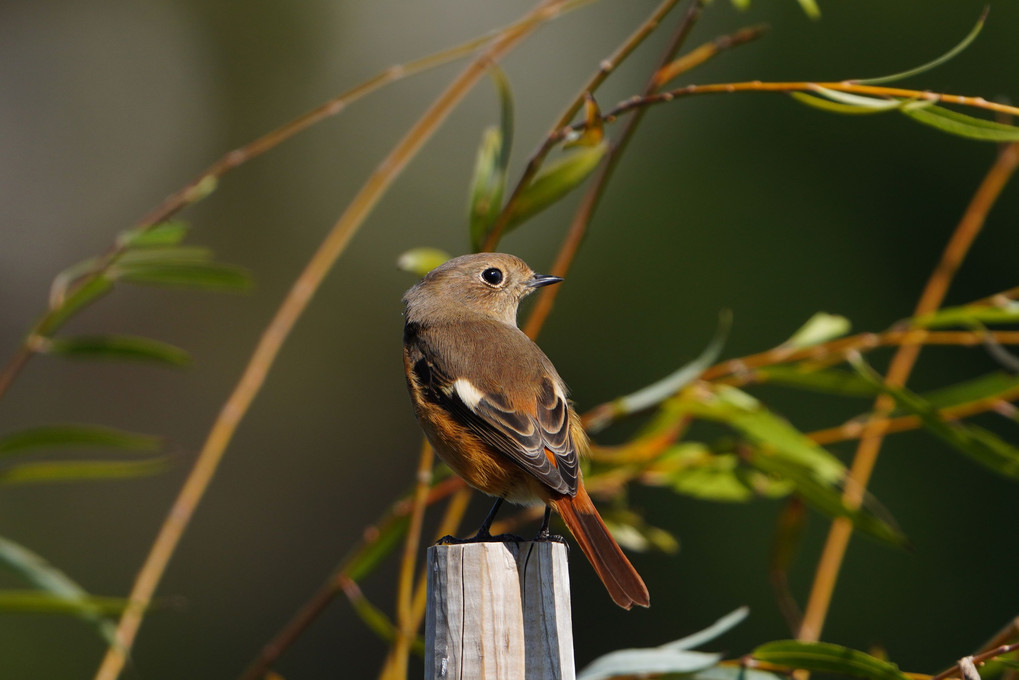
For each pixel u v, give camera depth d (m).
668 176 16.47
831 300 14.97
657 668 5.04
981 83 14.59
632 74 18.09
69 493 16.73
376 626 6.24
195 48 20.80
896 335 6.32
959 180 14.39
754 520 13.77
